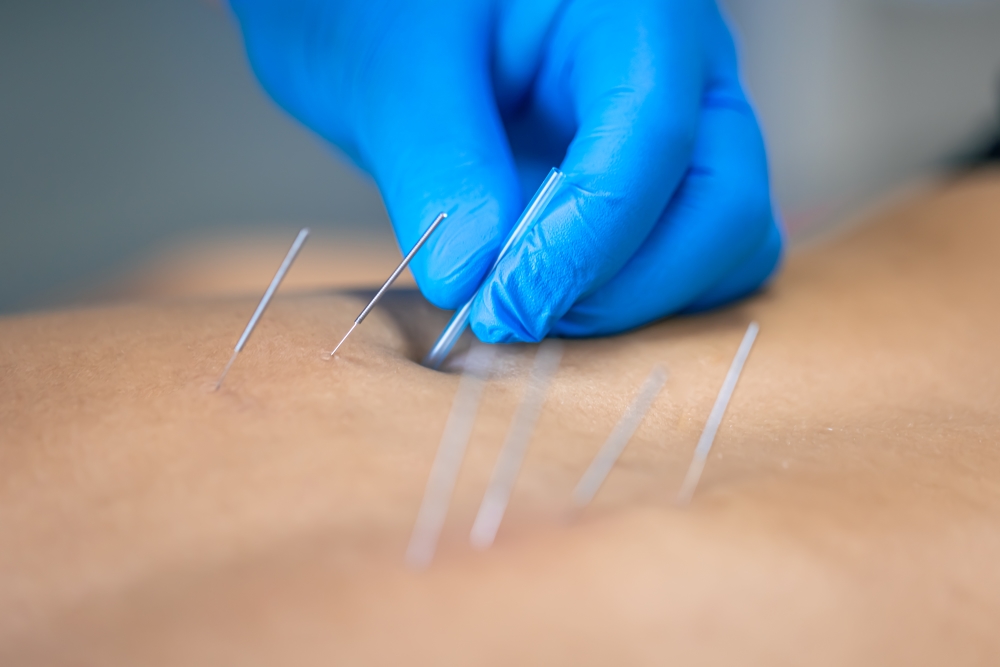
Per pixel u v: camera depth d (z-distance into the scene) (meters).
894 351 0.29
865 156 0.94
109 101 0.71
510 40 0.34
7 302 0.57
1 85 0.69
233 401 0.22
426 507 0.19
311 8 0.36
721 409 0.22
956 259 0.36
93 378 0.23
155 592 0.18
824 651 0.18
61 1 0.70
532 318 0.27
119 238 0.66
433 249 0.28
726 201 0.31
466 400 0.23
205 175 0.73
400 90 0.32
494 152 0.30
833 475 0.21
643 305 0.30
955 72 0.92
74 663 0.17
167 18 0.72
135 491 0.20
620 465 0.21
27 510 0.19
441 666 0.17
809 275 0.36
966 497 0.21
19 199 0.68
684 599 0.18
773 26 0.89
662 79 0.30
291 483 0.20
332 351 0.25
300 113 0.42
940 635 0.18
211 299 0.30
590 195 0.28
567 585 0.18
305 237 0.23
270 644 0.17
